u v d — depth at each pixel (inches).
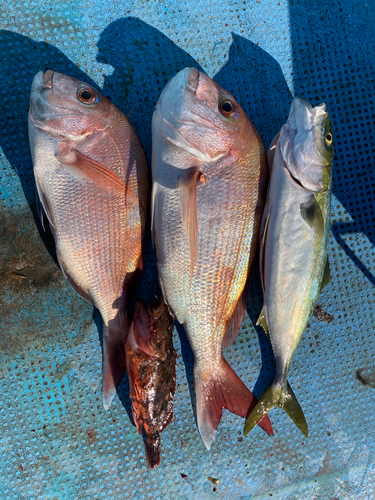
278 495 25.3
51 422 24.2
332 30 26.1
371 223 26.3
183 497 24.7
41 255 24.2
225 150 21.8
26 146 24.1
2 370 24.0
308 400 25.7
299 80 25.9
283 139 22.5
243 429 25.2
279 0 25.8
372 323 26.2
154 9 24.9
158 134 21.9
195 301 22.6
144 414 22.7
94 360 24.5
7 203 24.0
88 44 24.5
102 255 22.4
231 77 25.4
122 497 24.4
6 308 24.0
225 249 22.4
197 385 23.4
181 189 21.4
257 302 25.4
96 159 21.8
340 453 25.8
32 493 23.9
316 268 23.1
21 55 24.1
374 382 26.2
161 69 24.9
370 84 26.4
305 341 25.8
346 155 26.2
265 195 23.1
